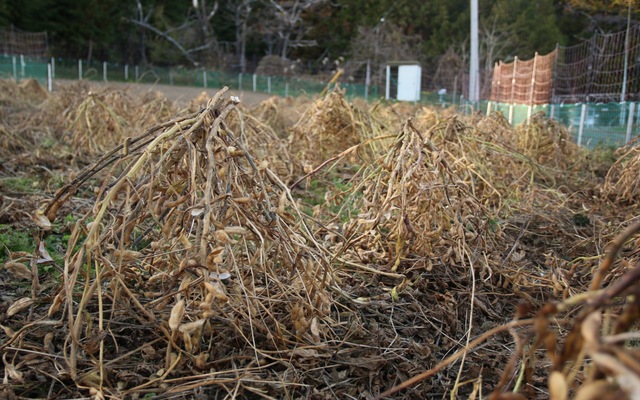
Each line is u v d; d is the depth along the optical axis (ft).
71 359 7.23
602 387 3.26
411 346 8.81
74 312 9.10
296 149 25.41
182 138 8.48
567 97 39.99
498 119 27.61
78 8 118.01
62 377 7.45
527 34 111.24
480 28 115.24
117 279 7.73
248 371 7.83
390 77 96.78
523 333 9.51
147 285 9.70
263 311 9.09
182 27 131.75
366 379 8.04
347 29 137.80
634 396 2.97
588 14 77.56
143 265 9.70
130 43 136.67
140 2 134.31
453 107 37.81
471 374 8.21
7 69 77.66
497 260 12.17
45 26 114.73
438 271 11.91
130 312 8.07
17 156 24.16
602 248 13.97
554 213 17.13
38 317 9.05
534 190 18.15
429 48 124.98
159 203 8.55
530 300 10.79
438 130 17.19
